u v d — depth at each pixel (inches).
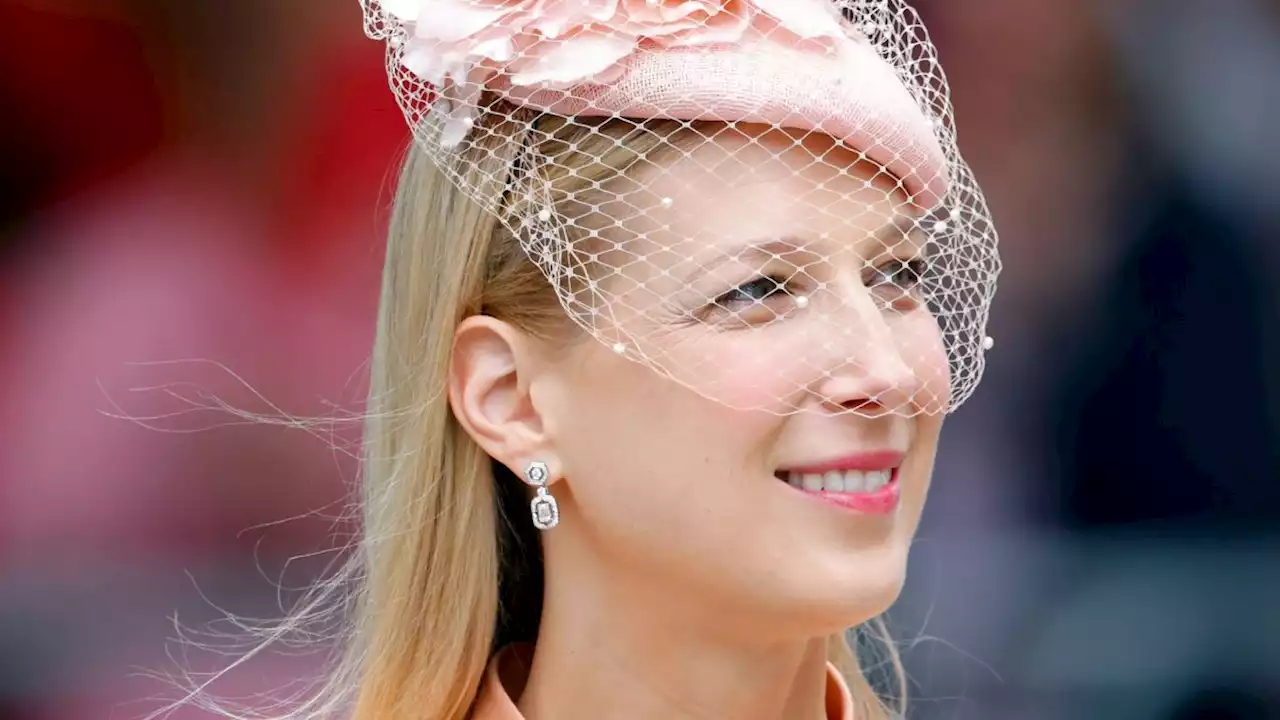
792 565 223.9
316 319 505.4
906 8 255.6
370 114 518.3
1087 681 453.7
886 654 379.2
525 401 245.6
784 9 225.8
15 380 492.1
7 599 464.4
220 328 501.0
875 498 227.5
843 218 225.1
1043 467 482.9
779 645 240.5
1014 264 500.1
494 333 246.5
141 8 526.3
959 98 514.0
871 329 223.9
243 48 522.9
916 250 238.7
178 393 490.6
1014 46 512.7
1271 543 466.0
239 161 521.0
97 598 466.9
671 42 224.7
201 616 465.1
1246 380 478.3
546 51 228.4
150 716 347.6
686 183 224.5
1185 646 453.7
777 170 223.3
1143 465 479.5
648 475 228.2
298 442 488.7
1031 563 470.3
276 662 422.0
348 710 288.8
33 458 483.5
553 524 245.1
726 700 241.1
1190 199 496.4
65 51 519.5
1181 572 464.8
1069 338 493.4
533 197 235.5
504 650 273.7
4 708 451.2
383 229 508.1
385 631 270.1
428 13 234.4
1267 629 452.1
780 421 222.5
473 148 245.0
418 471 262.8
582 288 232.2
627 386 229.3
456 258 249.0
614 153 228.1
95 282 506.6
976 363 254.5
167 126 524.7
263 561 478.0
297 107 522.6
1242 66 504.4
